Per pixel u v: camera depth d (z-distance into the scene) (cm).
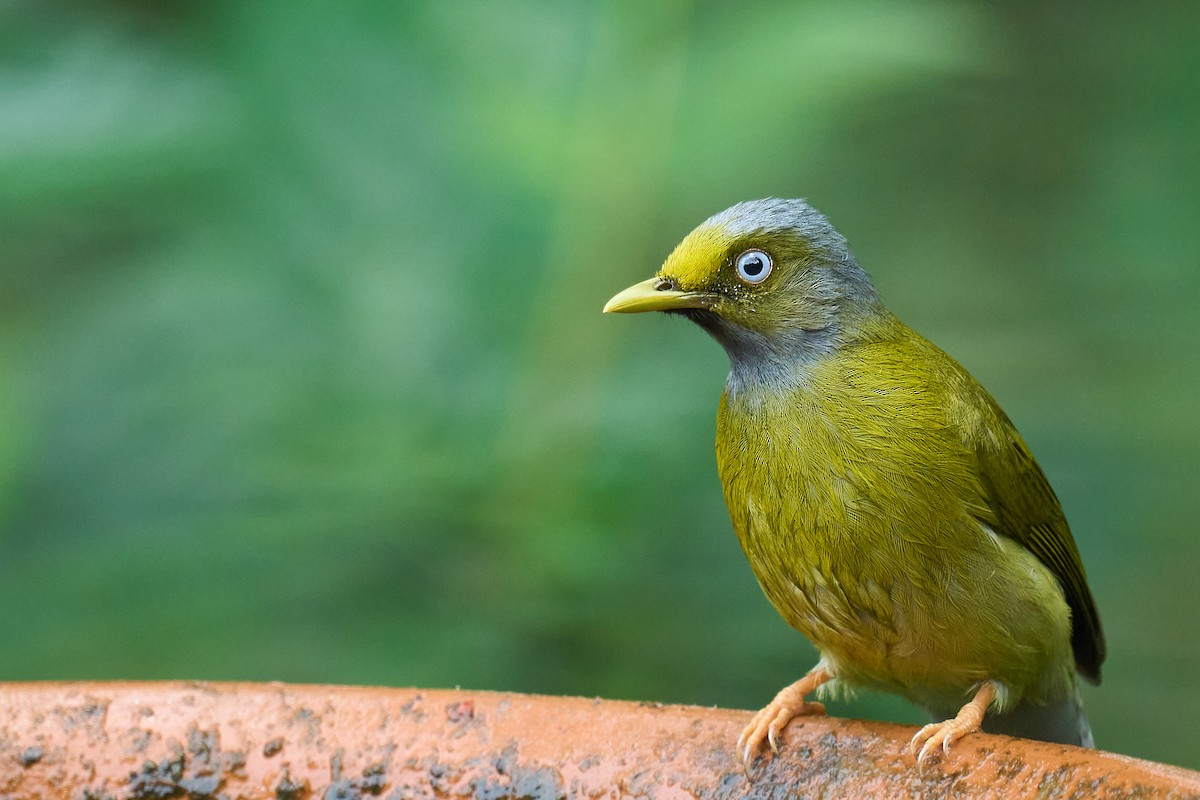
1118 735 1373
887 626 831
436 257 1167
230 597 1112
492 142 1168
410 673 1074
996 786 654
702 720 726
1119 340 1508
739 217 871
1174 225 1584
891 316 891
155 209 1245
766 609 1122
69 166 1181
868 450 816
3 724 729
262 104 1208
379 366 1144
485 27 1207
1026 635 839
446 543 1118
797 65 1168
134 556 1126
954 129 1842
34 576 1142
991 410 874
